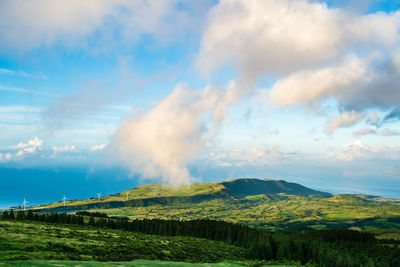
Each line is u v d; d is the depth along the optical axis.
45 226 109.88
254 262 113.38
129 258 71.69
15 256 50.22
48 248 64.75
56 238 79.00
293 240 163.88
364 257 136.00
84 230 123.00
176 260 85.06
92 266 46.09
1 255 50.00
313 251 142.38
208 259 101.06
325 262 130.88
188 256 97.25
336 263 126.44
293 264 123.94
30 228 92.69
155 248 96.00
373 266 120.88
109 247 80.94
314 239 191.62
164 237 147.25
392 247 164.25
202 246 132.50
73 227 135.38
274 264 115.31
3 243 62.00
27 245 63.16
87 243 80.56
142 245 96.06
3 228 83.44
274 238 165.88
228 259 112.12
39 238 73.75
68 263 46.25
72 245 73.44
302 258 140.38
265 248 139.75
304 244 154.00
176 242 126.25
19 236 72.19
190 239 156.88
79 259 59.88
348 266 124.62
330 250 143.75
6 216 154.12
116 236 111.62
